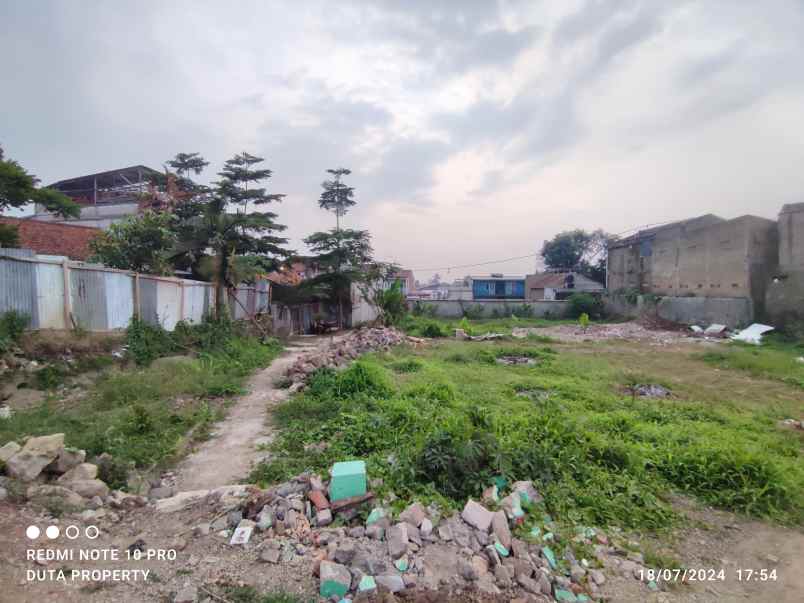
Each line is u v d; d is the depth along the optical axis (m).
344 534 3.16
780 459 5.00
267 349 13.29
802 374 10.64
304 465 4.67
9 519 3.13
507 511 3.50
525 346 15.78
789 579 3.14
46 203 10.62
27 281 7.93
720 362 12.49
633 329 21.70
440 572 2.84
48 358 7.66
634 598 2.86
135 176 22.62
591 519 3.75
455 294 47.66
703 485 4.40
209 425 6.25
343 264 23.12
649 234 26.72
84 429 5.40
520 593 2.73
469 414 5.59
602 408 7.41
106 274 9.64
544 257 48.41
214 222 14.02
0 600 2.35
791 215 18.55
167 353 10.16
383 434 5.40
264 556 2.89
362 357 12.09
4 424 5.32
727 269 20.69
